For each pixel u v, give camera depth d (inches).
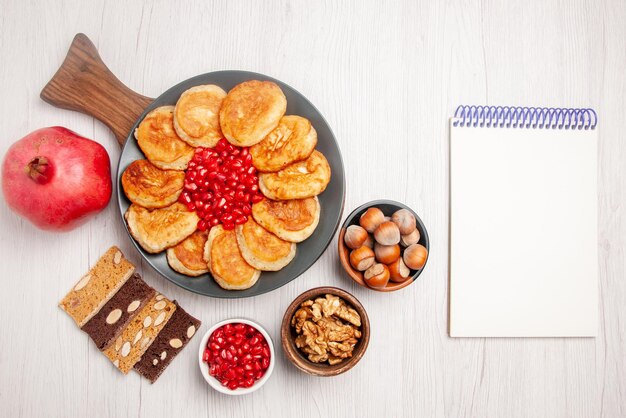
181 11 27.5
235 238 24.7
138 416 26.8
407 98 27.8
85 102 26.0
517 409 27.6
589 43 28.6
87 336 26.9
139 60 27.3
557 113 27.8
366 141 27.6
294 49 27.6
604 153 28.4
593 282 27.6
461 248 27.2
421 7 28.1
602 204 28.2
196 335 26.8
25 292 26.8
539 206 27.5
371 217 24.4
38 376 26.7
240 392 24.9
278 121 24.5
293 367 27.0
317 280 27.0
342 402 27.1
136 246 24.6
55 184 23.7
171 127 24.9
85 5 27.4
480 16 28.3
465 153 27.4
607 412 27.8
